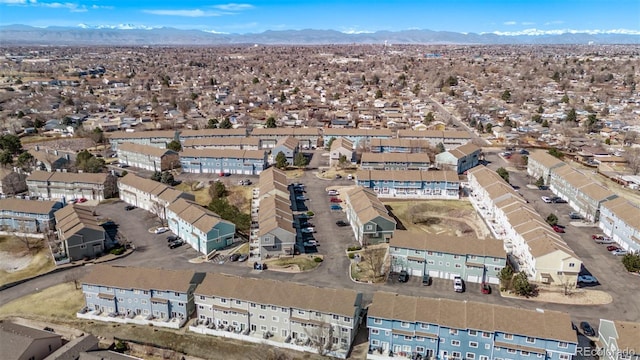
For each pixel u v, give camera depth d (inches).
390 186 5359.3
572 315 3142.2
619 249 4030.5
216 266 3843.5
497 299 3348.9
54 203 4667.8
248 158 6131.9
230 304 3063.5
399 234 3777.1
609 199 4512.8
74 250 3983.8
